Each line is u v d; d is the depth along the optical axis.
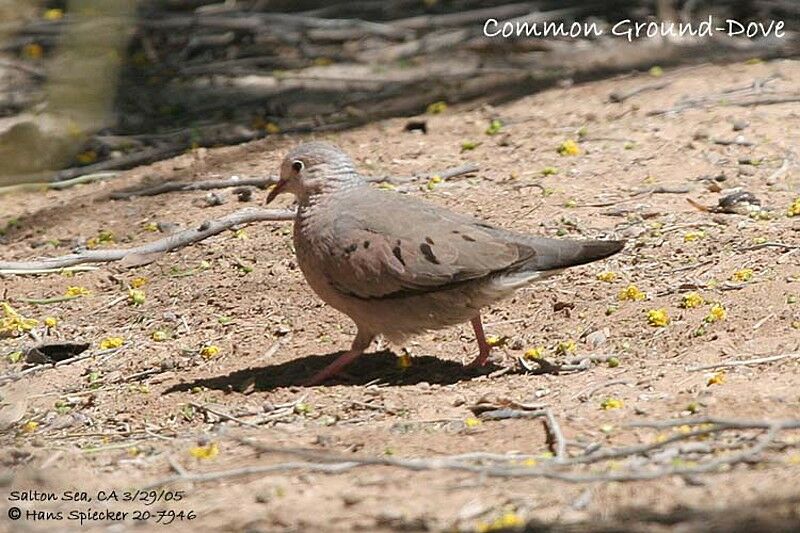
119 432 10.62
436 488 8.59
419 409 10.45
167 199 16.20
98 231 15.52
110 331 12.92
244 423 10.52
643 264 12.92
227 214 15.40
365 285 10.88
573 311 12.12
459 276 10.62
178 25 22.64
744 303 11.68
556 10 23.36
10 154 12.65
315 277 11.23
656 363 10.88
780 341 10.88
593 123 17.22
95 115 8.34
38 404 11.42
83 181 17.19
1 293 13.98
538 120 17.62
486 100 19.05
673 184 14.91
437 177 15.61
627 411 9.78
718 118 16.75
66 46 8.38
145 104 20.61
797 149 15.55
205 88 21.27
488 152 16.53
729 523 7.64
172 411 10.94
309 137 18.09
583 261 10.74
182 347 12.35
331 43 23.31
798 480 8.22
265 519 8.27
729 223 13.65
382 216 10.95
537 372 11.04
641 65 20.22
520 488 8.49
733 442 9.02
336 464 9.06
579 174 15.44
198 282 13.66
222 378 11.55
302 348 12.10
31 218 16.03
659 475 8.34
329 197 11.27
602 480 8.37
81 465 9.73
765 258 12.64
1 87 20.92
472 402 10.46
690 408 9.61
